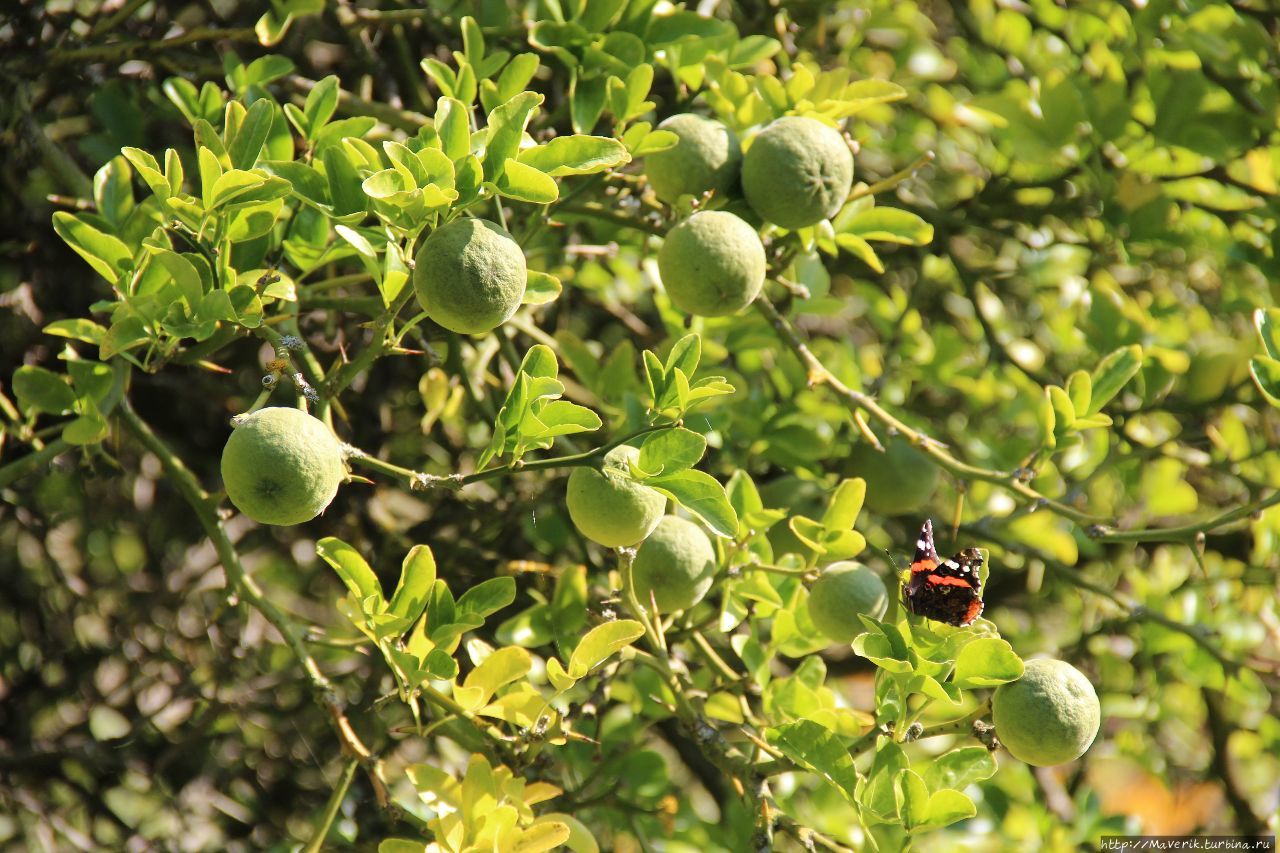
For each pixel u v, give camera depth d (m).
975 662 1.77
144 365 1.83
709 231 1.83
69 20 2.04
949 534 2.17
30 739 2.11
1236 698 2.14
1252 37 2.13
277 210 1.81
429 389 2.08
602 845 2.09
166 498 2.15
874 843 1.78
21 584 2.14
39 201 2.09
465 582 2.11
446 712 1.87
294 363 1.88
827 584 1.87
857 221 1.96
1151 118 2.16
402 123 1.98
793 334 1.94
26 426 1.95
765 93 1.93
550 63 2.04
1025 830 2.15
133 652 2.13
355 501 2.12
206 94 1.93
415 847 1.82
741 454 2.11
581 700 2.07
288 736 2.12
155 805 2.14
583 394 2.14
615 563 2.10
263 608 1.90
